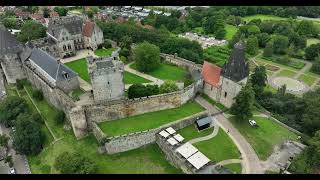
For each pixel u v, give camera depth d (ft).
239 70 365.61
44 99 439.22
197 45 563.89
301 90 517.96
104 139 342.64
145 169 332.80
